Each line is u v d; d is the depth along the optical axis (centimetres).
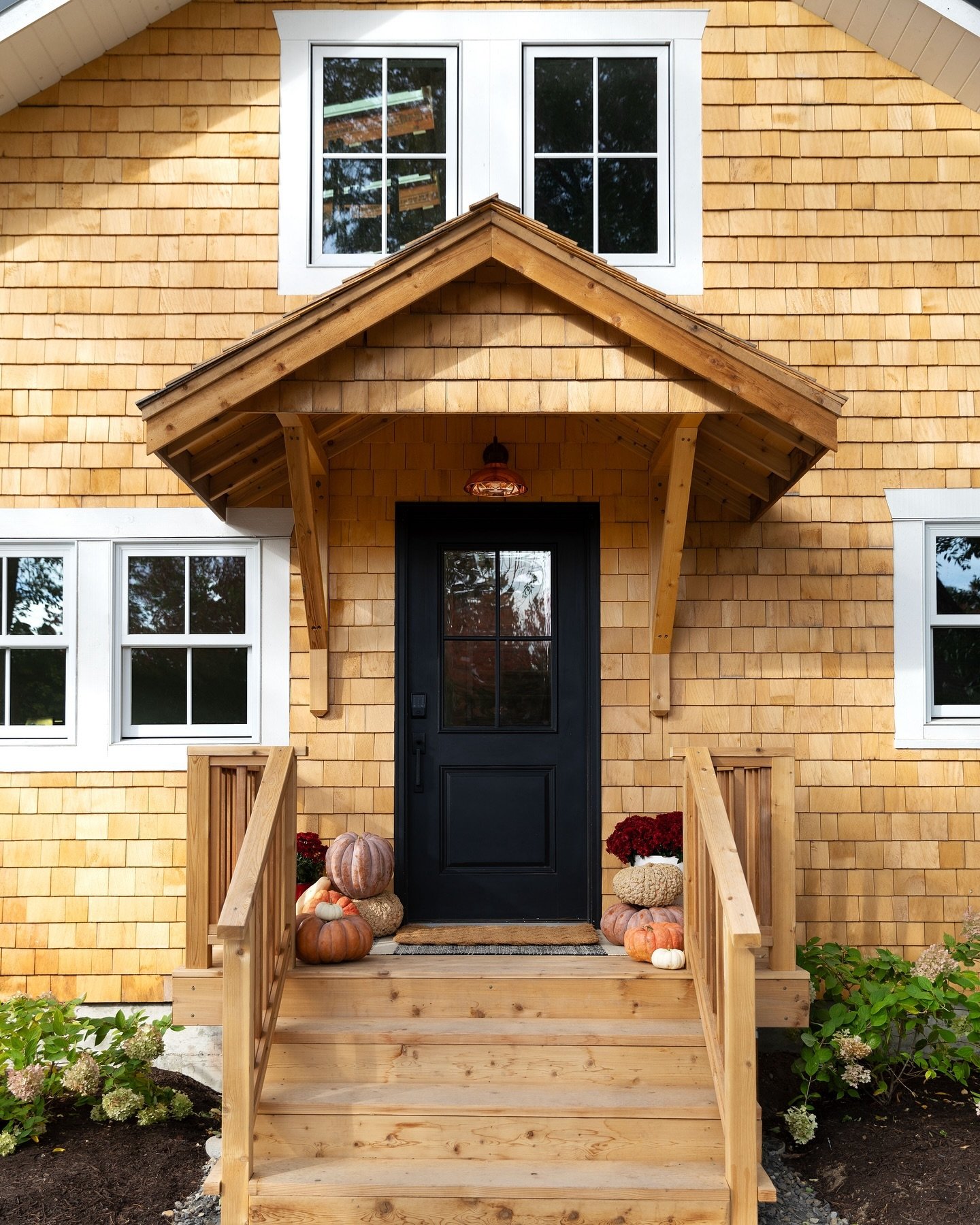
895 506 624
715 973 443
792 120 628
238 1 628
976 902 612
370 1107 430
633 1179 408
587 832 622
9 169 624
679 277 623
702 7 629
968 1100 532
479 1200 402
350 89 632
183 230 623
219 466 534
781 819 490
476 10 627
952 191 627
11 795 609
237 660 625
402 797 616
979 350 627
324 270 621
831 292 625
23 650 623
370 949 512
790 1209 446
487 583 631
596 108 630
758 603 623
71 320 621
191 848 487
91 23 600
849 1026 520
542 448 623
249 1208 403
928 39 604
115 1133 500
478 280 463
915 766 618
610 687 618
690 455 510
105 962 603
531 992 480
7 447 618
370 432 621
